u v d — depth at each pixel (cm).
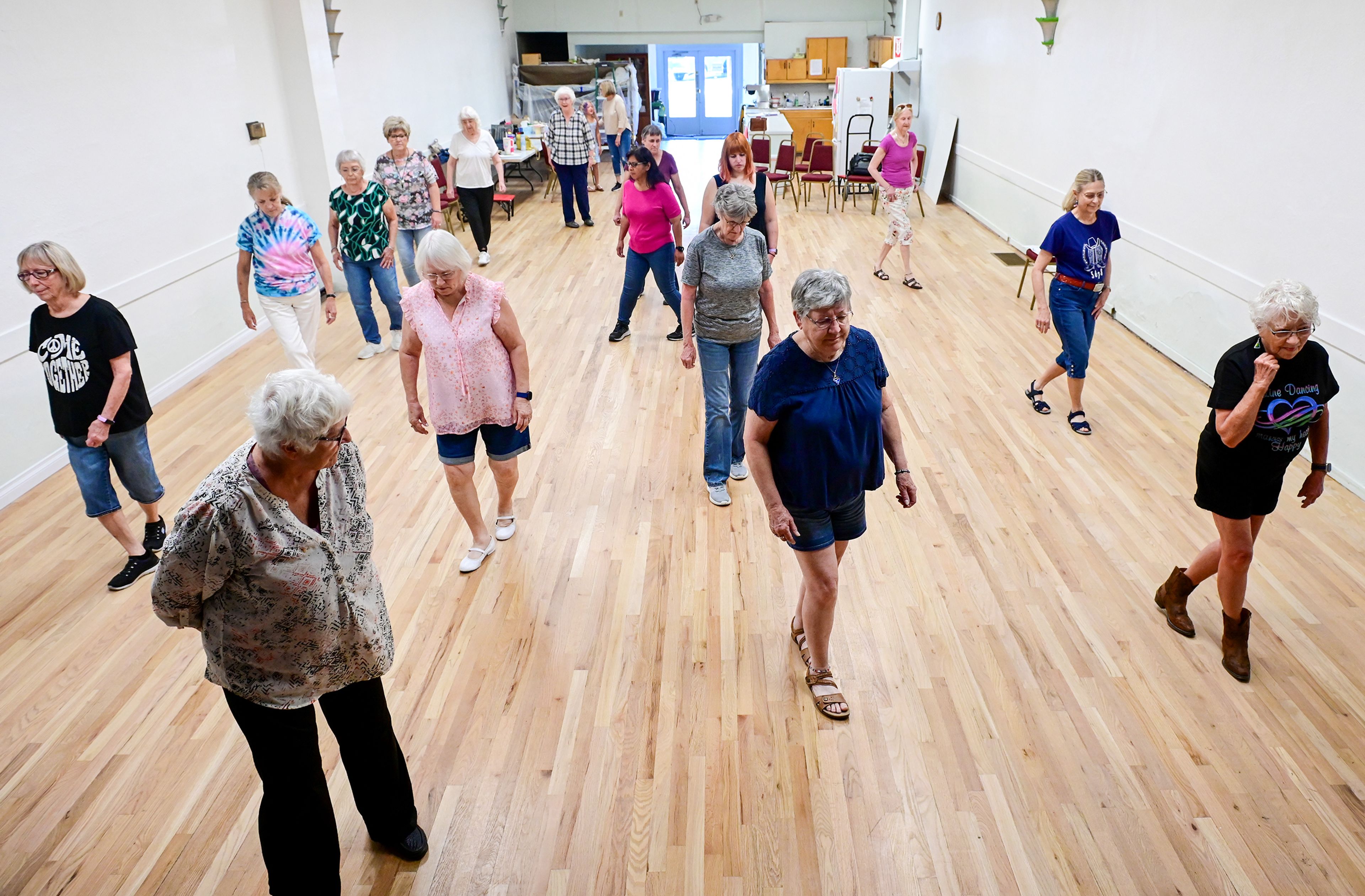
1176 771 262
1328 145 420
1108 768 264
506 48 1566
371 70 949
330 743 283
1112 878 230
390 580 365
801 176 1141
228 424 523
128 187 529
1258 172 477
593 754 274
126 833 249
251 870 238
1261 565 360
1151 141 597
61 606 354
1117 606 338
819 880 231
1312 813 247
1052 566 363
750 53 2073
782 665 312
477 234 866
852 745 275
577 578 364
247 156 682
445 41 1212
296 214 521
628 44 1808
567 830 248
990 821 247
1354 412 411
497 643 325
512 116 1612
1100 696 292
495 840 246
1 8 430
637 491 433
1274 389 266
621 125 1273
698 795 258
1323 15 419
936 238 953
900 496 281
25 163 446
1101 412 507
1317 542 375
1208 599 341
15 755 278
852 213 1099
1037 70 820
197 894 230
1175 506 407
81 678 313
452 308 328
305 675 198
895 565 366
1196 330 547
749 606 344
